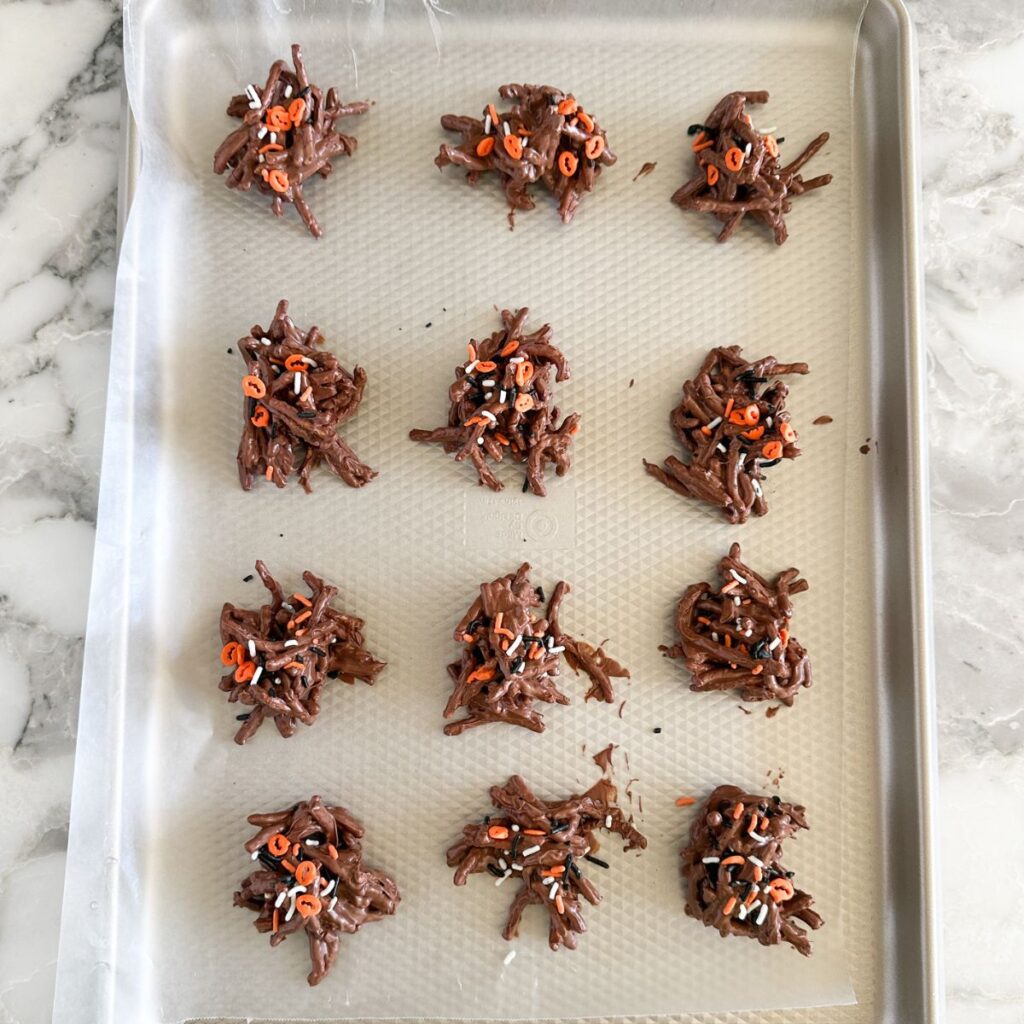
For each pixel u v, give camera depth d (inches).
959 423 18.6
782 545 17.7
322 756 17.3
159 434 17.7
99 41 18.6
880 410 17.9
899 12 17.7
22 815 17.6
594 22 18.2
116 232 18.3
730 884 16.5
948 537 18.5
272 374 17.1
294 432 17.1
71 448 18.1
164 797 17.2
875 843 17.4
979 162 18.9
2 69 18.5
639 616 17.6
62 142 18.4
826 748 17.5
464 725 17.1
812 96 18.2
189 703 17.4
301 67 17.3
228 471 17.7
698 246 18.0
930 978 16.6
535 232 18.0
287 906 16.4
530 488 17.6
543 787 17.3
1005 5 18.9
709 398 17.2
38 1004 17.3
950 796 18.1
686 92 18.2
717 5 18.1
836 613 17.6
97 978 16.5
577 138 17.4
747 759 17.4
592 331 17.9
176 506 17.6
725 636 17.1
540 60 18.2
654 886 17.2
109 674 17.0
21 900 17.4
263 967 17.0
